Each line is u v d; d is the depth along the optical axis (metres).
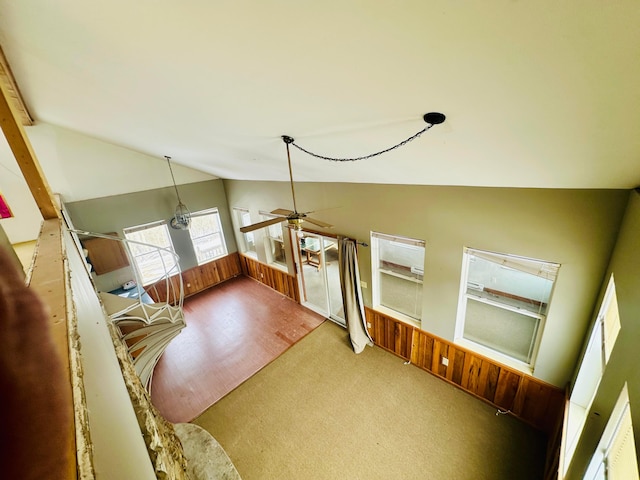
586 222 2.65
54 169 5.29
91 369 0.78
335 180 4.66
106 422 0.66
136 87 2.38
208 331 6.14
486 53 1.28
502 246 3.25
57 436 0.33
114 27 1.58
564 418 2.85
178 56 1.77
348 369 4.80
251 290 7.73
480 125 1.88
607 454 1.77
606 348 2.17
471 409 3.94
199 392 4.64
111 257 6.09
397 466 3.39
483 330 4.20
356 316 5.18
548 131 1.75
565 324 3.05
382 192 4.15
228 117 2.67
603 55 1.13
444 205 3.57
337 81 1.73
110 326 2.03
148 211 6.57
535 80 1.36
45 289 0.99
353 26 1.29
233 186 7.33
